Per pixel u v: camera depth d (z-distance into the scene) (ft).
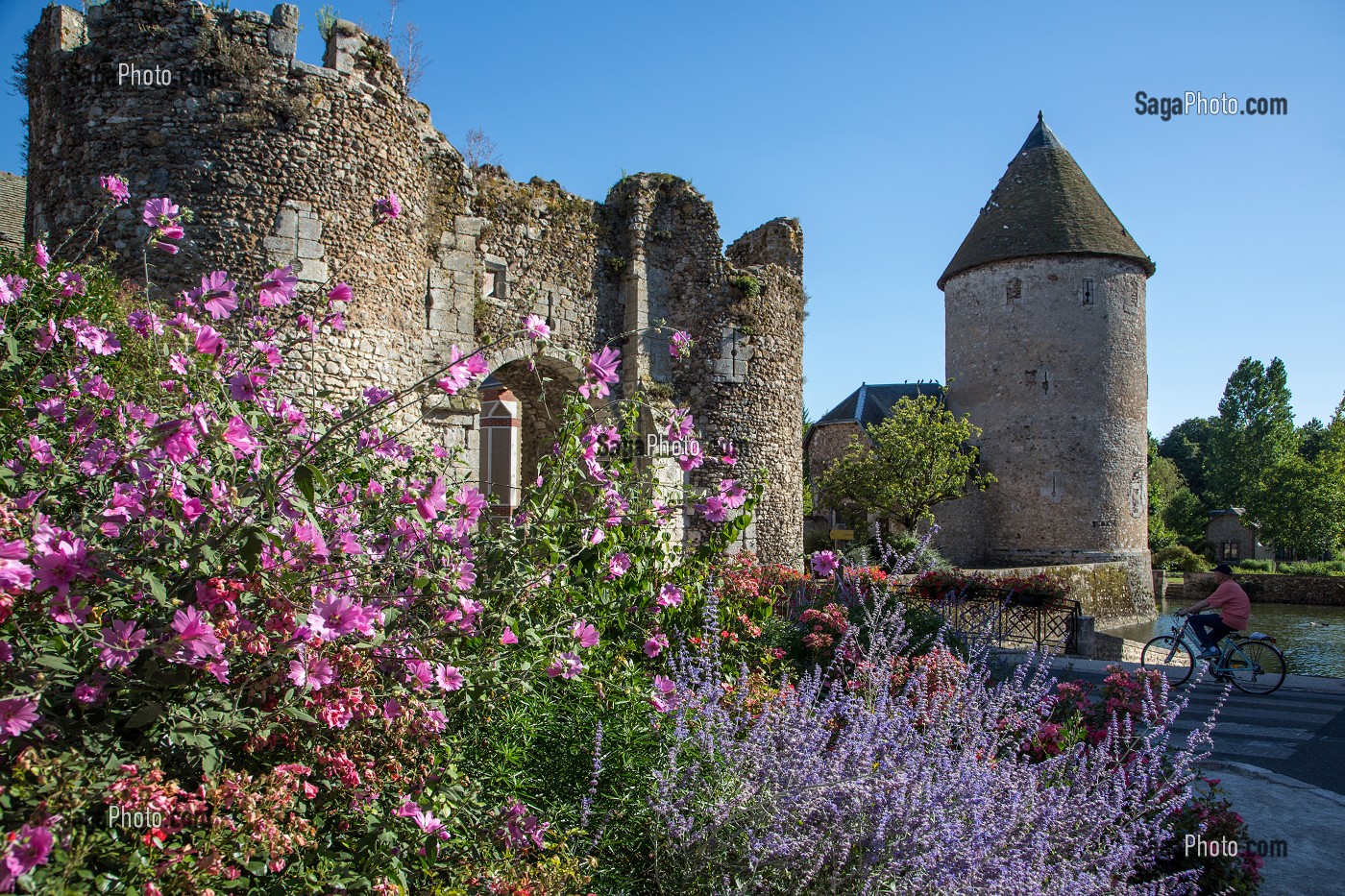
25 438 8.80
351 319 31.50
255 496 7.97
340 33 32.53
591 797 10.48
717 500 15.20
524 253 42.11
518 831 8.85
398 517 9.80
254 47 30.50
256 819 6.67
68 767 6.08
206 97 29.91
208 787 6.81
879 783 9.90
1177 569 130.31
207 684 7.63
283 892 7.40
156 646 6.71
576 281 44.62
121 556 7.09
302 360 29.73
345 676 8.26
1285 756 21.98
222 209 29.66
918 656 19.17
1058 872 10.63
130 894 5.89
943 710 13.87
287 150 30.63
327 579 8.00
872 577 26.40
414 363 35.22
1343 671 53.83
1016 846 10.65
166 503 7.76
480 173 41.63
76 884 5.67
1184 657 40.52
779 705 12.57
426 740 8.88
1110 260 92.43
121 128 29.81
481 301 39.81
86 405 9.11
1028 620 38.73
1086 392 90.63
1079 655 37.88
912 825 9.48
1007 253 92.38
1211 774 20.04
